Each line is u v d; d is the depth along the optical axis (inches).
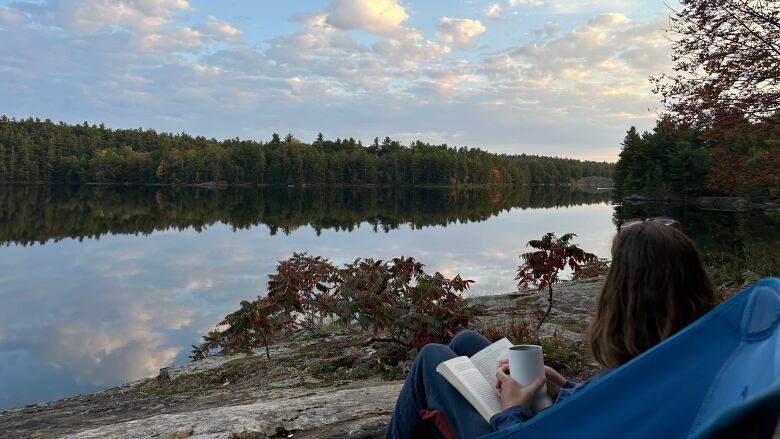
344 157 5310.0
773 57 350.9
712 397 43.1
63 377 300.8
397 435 84.8
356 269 270.7
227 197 3134.8
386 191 4426.7
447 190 4817.9
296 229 1209.4
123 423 144.1
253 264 692.1
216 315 428.8
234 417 137.8
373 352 219.6
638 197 2736.2
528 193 4589.1
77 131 5334.6
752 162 430.0
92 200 2605.8
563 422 50.0
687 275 56.1
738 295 47.0
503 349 77.2
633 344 56.6
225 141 5935.0
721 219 1403.8
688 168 2532.0
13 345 356.5
